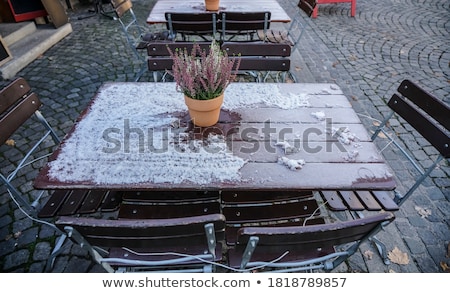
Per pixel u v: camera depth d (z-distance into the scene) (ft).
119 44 14.46
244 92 6.70
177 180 4.55
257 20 10.09
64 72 12.19
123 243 3.90
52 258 5.73
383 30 16.37
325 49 14.33
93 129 5.46
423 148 8.84
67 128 9.37
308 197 5.57
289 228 3.53
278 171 4.75
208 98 5.15
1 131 5.32
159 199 5.44
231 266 4.58
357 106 10.52
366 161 4.99
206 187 4.48
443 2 20.36
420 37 15.58
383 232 6.68
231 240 4.91
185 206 5.36
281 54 7.97
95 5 17.87
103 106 6.11
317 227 3.56
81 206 5.35
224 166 4.80
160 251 4.75
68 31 15.42
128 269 5.03
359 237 4.20
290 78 12.07
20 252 6.20
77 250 6.24
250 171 4.74
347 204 5.43
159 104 6.22
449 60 13.42
